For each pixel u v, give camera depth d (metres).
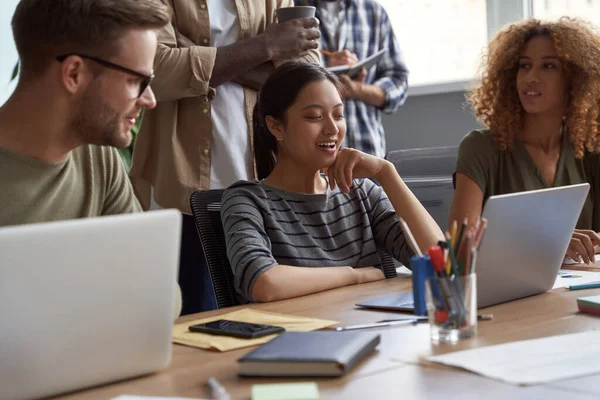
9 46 3.54
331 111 2.00
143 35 1.44
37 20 1.41
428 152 2.57
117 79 1.44
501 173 2.31
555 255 1.58
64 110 1.47
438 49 4.04
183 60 2.36
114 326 1.09
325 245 2.01
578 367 1.05
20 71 1.48
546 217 1.50
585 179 2.35
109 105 1.45
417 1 4.05
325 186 2.10
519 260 1.50
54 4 1.40
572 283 1.69
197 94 2.38
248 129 2.53
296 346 1.14
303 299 1.68
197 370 1.15
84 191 1.66
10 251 0.98
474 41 3.96
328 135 1.99
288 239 1.95
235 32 2.52
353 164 2.03
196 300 2.45
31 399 1.04
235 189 1.97
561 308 1.45
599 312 1.37
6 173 1.50
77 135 1.51
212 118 2.46
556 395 0.95
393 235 2.04
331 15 3.35
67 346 1.05
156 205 2.70
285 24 2.47
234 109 2.49
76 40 1.40
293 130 1.99
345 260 2.01
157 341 1.13
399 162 2.57
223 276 1.95
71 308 1.05
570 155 2.32
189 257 2.45
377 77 3.46
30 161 1.52
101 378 1.10
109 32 1.40
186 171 2.45
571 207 1.55
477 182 2.29
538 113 2.29
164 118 2.47
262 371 1.09
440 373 1.06
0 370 1.00
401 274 1.98
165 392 1.06
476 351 1.15
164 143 2.47
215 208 2.02
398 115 4.04
